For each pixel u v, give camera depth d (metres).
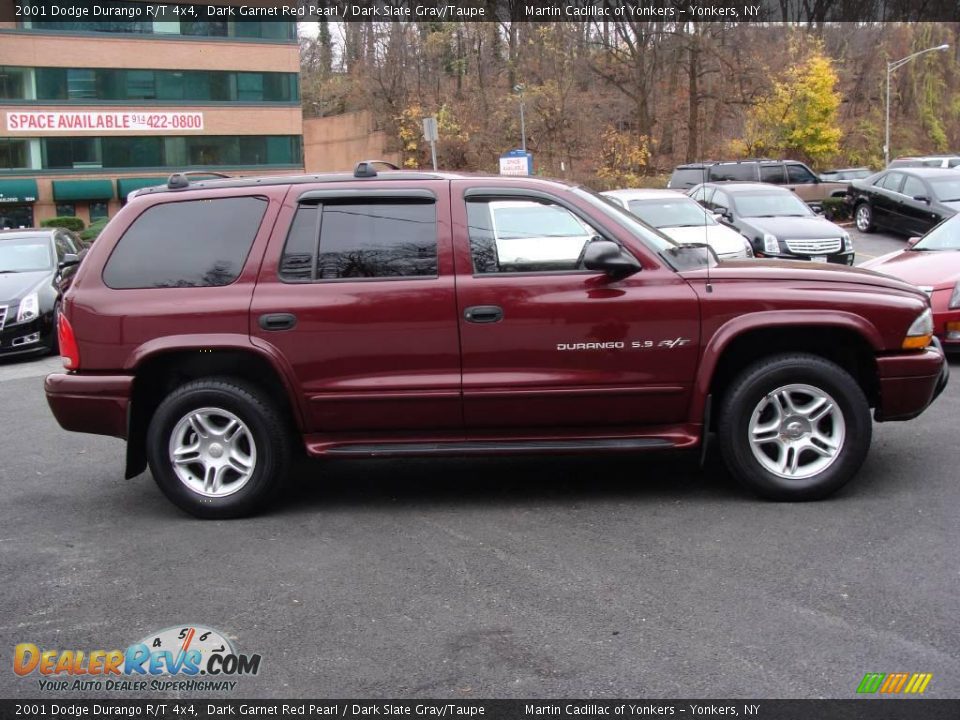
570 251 5.18
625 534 4.81
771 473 5.16
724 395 5.18
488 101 44.38
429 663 3.55
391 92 46.19
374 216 5.25
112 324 5.22
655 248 5.25
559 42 42.22
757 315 5.03
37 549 4.94
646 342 5.06
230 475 5.50
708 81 44.19
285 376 5.16
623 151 41.31
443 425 5.23
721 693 3.25
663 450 5.18
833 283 5.15
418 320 5.11
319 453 5.25
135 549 4.89
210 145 49.72
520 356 5.11
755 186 16.50
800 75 40.91
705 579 4.20
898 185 21.86
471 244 5.17
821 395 5.09
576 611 3.94
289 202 5.29
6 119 45.34
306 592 4.25
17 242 13.42
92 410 5.27
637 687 3.31
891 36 52.91
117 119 47.47
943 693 3.21
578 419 5.20
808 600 3.95
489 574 4.37
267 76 50.31
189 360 5.35
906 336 5.10
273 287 5.19
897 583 4.08
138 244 5.35
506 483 5.82
